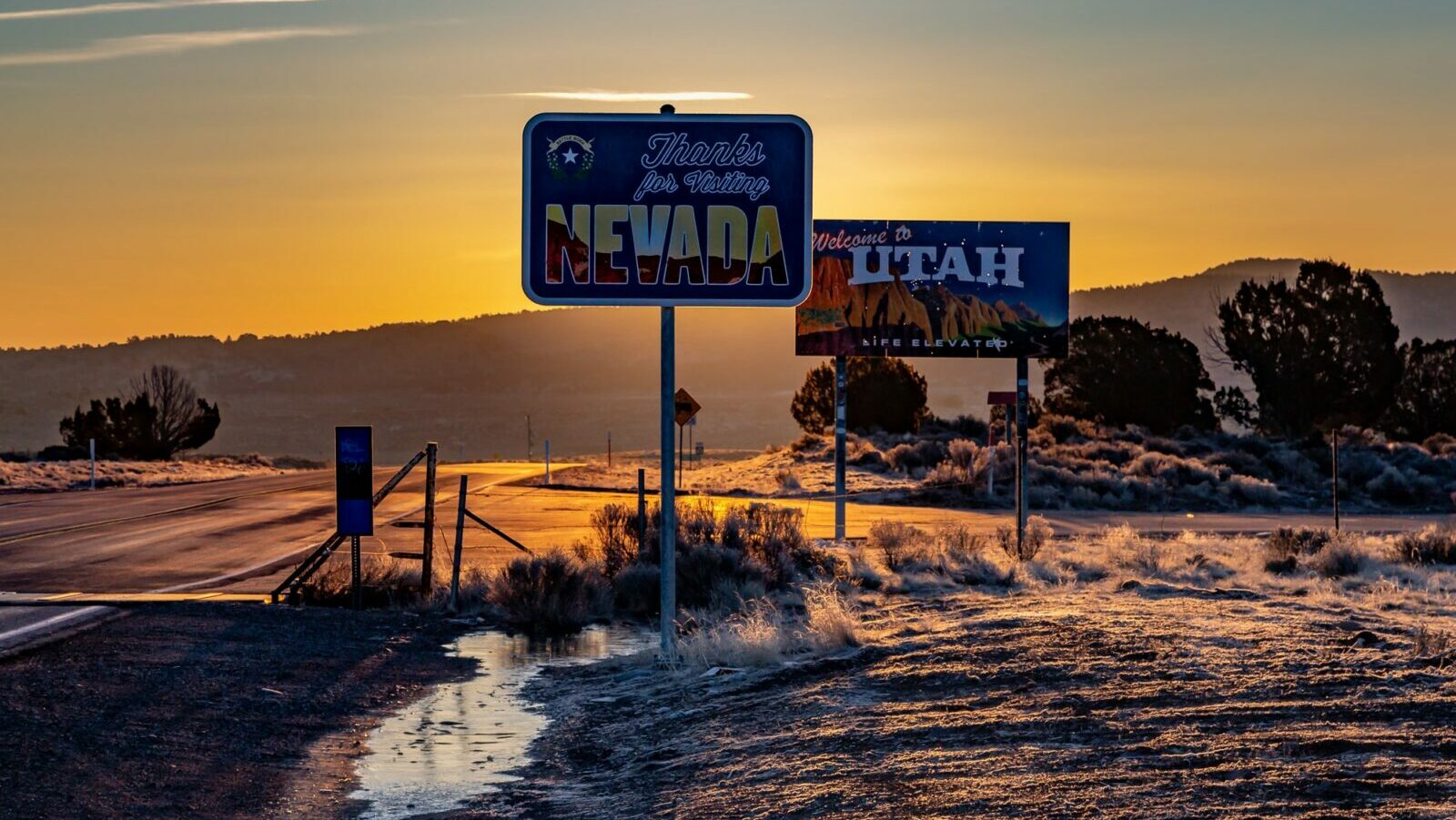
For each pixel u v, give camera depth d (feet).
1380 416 217.56
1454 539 83.05
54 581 70.13
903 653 43.42
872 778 28.81
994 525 113.29
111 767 32.09
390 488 63.00
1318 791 24.73
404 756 34.81
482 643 53.88
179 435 255.50
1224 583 69.87
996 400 109.09
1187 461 165.07
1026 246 108.17
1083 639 42.96
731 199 50.06
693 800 29.04
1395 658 37.29
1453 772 25.58
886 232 107.76
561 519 118.01
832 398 239.30
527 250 49.98
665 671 45.75
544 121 49.93
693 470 213.25
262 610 58.03
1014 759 29.22
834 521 112.98
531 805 30.07
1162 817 23.97
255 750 34.86
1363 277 207.21
